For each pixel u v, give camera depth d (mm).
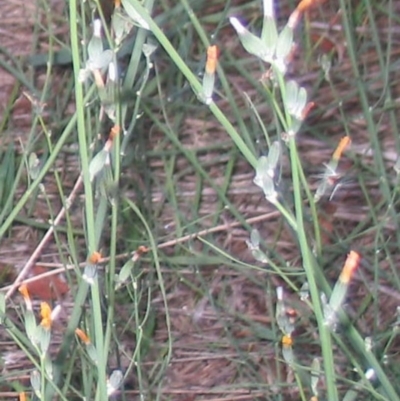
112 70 403
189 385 585
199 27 417
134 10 342
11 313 609
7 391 560
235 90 738
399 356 567
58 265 631
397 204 639
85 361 480
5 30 780
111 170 423
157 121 574
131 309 569
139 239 599
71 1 340
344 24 566
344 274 346
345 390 531
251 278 592
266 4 322
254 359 588
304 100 331
